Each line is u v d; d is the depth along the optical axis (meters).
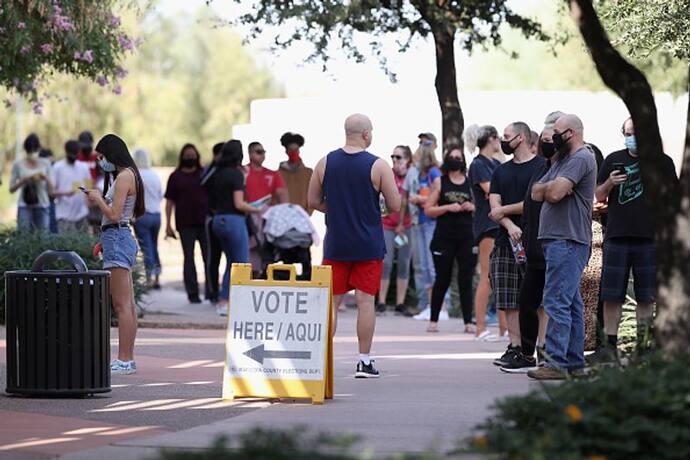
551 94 47.78
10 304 22.45
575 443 14.46
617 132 47.31
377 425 19.19
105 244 25.28
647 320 22.39
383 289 41.12
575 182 23.36
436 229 34.56
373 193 24.25
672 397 15.17
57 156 107.62
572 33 41.44
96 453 16.91
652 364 16.80
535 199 23.70
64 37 35.12
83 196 45.91
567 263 23.66
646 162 17.30
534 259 24.84
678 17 29.77
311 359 21.72
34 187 45.94
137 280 38.38
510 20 40.12
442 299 34.91
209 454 13.21
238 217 38.75
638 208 25.30
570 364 24.17
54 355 22.30
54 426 19.25
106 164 25.11
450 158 34.31
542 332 26.38
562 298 23.80
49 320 22.28
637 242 25.45
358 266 24.55
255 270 40.47
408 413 20.42
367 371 25.02
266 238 39.91
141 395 22.72
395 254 44.03
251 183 40.28
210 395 22.70
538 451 13.86
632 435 14.66
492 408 16.06
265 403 21.73
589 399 15.62
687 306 17.02
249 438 13.60
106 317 22.62
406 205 40.25
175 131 119.50
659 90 56.91
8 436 18.34
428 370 26.31
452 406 21.19
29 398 22.34
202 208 43.88
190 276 44.03
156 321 36.66
